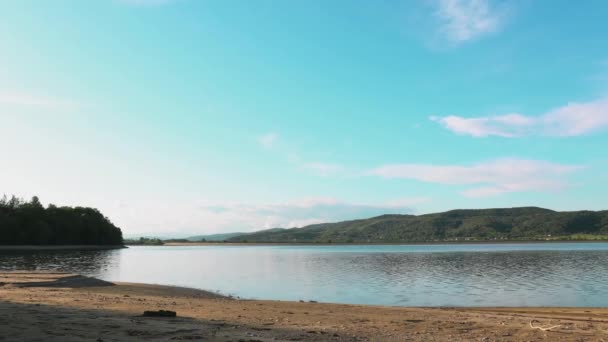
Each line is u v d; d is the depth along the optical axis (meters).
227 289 44.84
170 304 24.36
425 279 53.12
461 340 15.15
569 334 16.80
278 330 15.71
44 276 37.97
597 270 62.41
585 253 115.56
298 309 24.31
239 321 17.81
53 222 167.38
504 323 19.52
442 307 31.34
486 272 61.41
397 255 122.88
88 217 187.00
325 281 52.28
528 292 40.25
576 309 28.91
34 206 168.12
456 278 53.75
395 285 47.06
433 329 17.58
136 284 42.25
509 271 62.41
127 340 11.93
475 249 166.88
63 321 14.95
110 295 28.59
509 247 185.75
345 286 46.62
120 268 75.31
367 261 93.31
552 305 32.97
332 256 122.50
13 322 14.02
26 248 149.88
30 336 11.69
